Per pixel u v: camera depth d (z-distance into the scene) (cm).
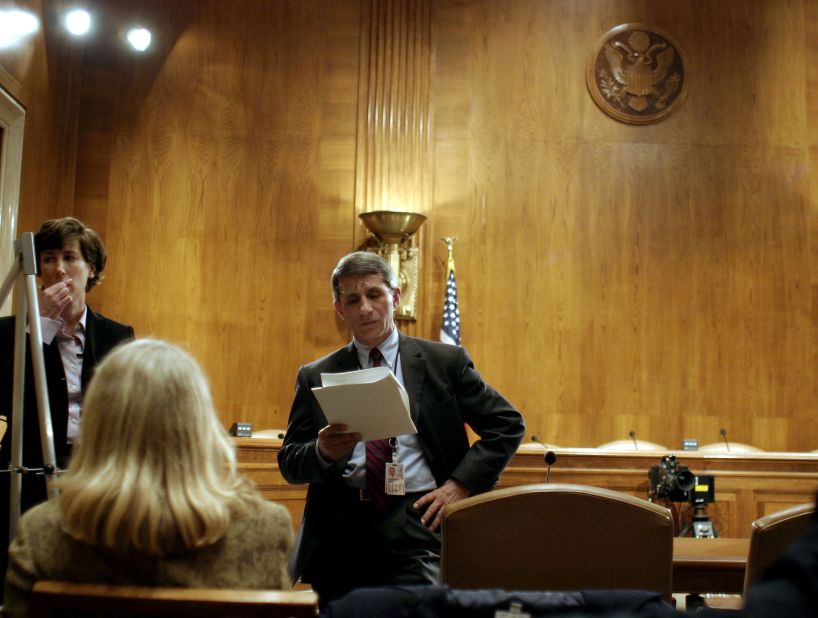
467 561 186
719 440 770
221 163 779
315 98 793
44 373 260
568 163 795
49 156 736
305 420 286
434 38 805
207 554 143
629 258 788
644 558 185
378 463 266
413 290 763
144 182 770
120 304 755
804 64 816
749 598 74
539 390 770
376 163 786
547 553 186
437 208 787
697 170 800
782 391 779
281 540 149
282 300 768
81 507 137
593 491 187
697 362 779
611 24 812
